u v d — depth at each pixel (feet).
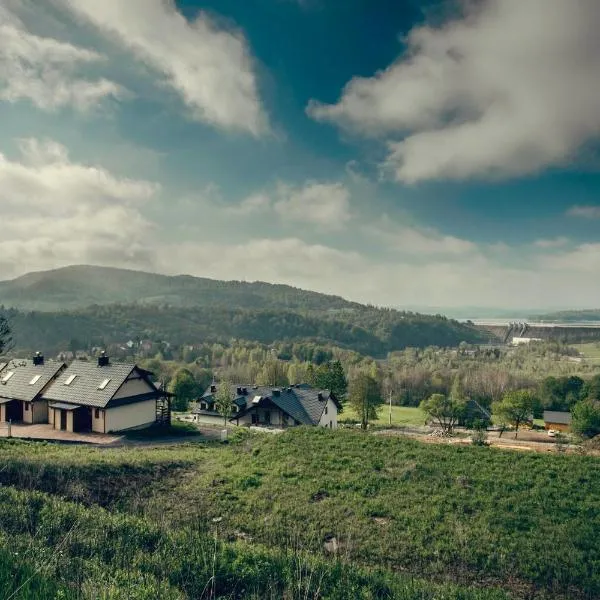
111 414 148.15
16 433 143.23
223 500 77.66
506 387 423.64
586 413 257.75
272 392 236.84
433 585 50.62
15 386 165.78
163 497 77.66
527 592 53.78
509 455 98.99
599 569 57.62
